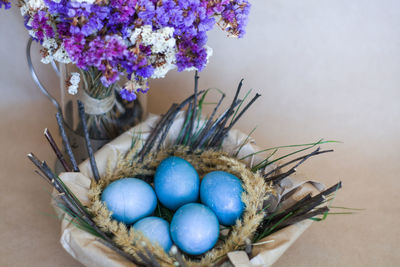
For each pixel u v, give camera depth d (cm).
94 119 49
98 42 35
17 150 62
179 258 36
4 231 52
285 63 77
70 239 40
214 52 77
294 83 75
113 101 49
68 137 53
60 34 37
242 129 68
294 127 69
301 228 43
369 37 79
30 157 39
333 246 54
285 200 47
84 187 45
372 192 61
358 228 56
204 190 46
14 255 50
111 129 51
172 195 46
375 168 65
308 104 73
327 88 75
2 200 55
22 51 72
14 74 72
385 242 55
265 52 77
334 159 65
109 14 37
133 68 37
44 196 56
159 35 37
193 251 42
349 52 78
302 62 77
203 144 52
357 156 66
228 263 40
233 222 45
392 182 63
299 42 78
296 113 71
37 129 65
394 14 81
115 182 45
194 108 50
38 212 55
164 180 46
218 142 51
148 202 45
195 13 39
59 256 50
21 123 66
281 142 67
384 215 58
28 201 56
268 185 47
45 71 72
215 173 46
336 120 71
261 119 70
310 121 70
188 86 73
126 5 36
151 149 51
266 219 46
